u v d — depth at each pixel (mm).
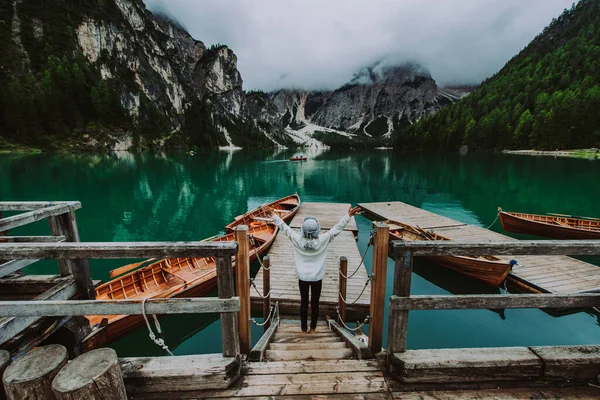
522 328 6926
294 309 7367
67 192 26672
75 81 86500
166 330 7133
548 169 40375
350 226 14914
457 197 25562
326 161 69812
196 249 2408
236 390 2551
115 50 117375
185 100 157500
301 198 26750
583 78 89000
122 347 6617
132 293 7656
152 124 112188
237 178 39125
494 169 43094
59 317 3230
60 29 99938
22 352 2854
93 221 18578
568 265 9523
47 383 1921
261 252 10516
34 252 2428
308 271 3988
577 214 19078
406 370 2545
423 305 2562
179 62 175750
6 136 68500
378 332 3113
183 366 2549
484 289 9312
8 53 85062
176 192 28562
